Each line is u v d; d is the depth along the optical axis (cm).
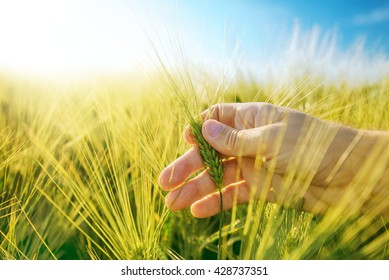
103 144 85
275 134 65
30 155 79
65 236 75
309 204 68
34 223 75
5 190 76
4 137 79
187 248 76
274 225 63
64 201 78
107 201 69
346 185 66
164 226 76
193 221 78
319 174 66
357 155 66
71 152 84
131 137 73
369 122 86
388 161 60
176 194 72
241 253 65
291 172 62
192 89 68
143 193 68
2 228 74
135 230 67
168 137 75
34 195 77
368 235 68
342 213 62
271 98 75
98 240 76
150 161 73
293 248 64
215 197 75
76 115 81
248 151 66
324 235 62
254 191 63
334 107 84
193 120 68
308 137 61
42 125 82
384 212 65
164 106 76
